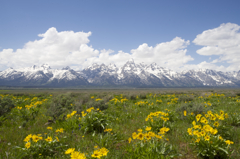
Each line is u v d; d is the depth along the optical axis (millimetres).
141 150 3451
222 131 4641
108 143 4258
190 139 4551
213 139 3676
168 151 3465
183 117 7180
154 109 10695
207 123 4691
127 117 8008
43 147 3703
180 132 5320
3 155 3566
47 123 6695
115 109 10758
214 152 3432
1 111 7676
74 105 10594
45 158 3520
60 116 6969
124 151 3945
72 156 2578
